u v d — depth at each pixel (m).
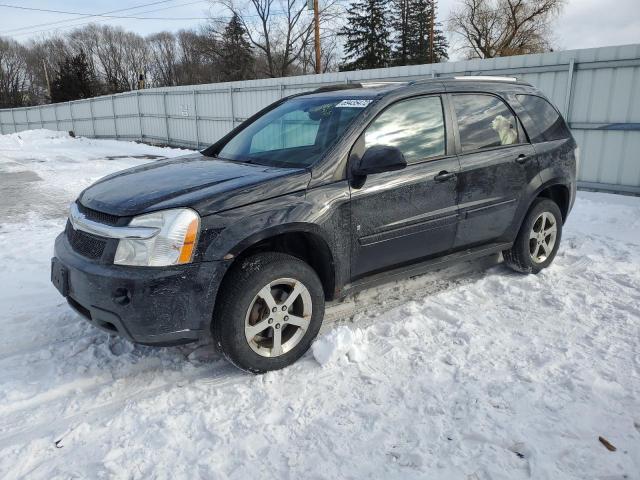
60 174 12.80
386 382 3.07
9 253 5.80
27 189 10.30
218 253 2.89
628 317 3.88
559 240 4.99
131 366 3.31
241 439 2.60
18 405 2.92
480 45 36.75
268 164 3.62
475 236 4.23
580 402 2.84
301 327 3.28
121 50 79.69
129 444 2.57
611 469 2.36
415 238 3.79
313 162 3.39
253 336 3.09
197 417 2.77
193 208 2.89
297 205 3.17
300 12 43.84
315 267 3.51
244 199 3.03
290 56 45.59
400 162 3.20
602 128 9.10
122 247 2.84
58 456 2.50
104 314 2.86
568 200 4.98
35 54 80.69
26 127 37.47
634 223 7.02
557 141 4.81
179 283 2.81
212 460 2.46
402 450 2.51
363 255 3.54
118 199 3.07
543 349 3.42
